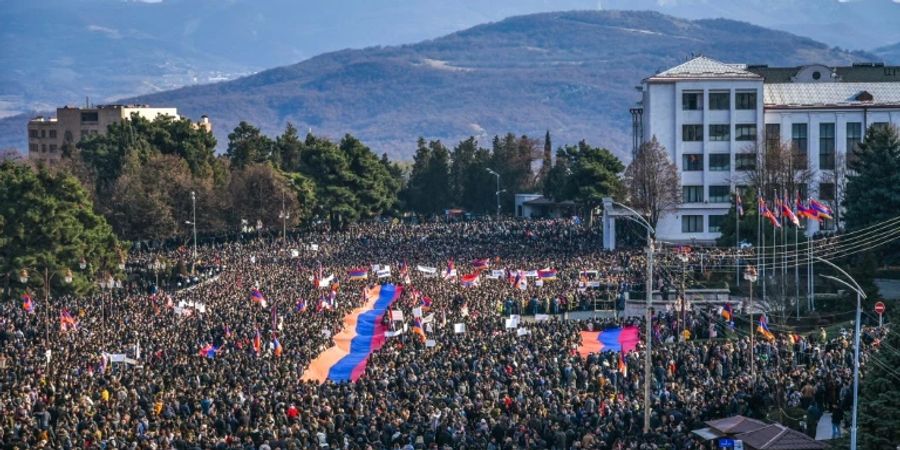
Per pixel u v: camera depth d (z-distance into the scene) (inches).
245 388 5753.0
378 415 5027.1
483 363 6195.9
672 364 6225.4
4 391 5728.3
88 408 5290.4
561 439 4771.2
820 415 5575.8
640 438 4771.2
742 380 5797.2
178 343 7170.3
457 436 4776.1
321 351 7086.6
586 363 6353.3
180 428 4904.0
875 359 4963.1
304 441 4704.7
